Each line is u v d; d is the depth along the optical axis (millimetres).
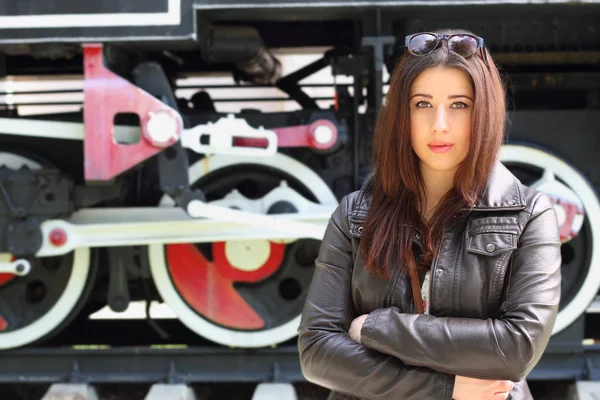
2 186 2830
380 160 1268
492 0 2418
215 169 3090
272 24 3344
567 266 3180
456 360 1109
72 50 2619
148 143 2553
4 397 3359
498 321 1119
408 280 1229
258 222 2660
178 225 2846
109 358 3232
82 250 3158
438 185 1262
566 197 2965
